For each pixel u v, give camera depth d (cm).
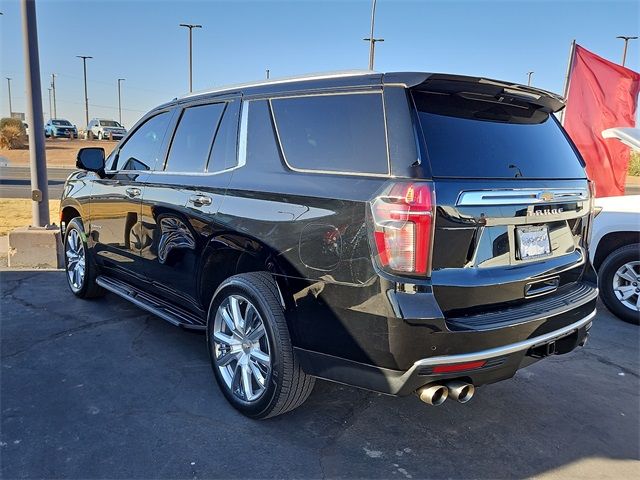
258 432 308
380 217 246
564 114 852
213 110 376
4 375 368
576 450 304
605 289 542
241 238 316
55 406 328
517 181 283
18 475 262
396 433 313
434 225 242
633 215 528
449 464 285
